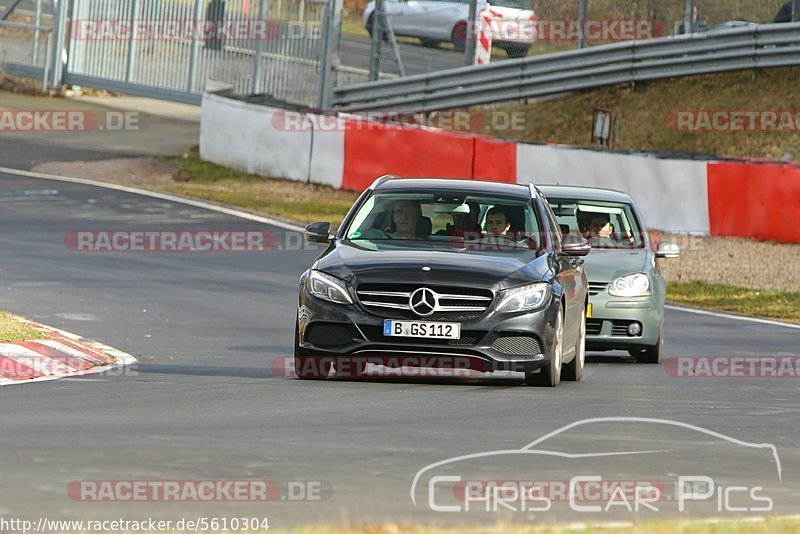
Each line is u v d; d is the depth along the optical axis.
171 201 91.62
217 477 22.03
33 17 140.12
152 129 127.50
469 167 94.94
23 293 54.94
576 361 39.69
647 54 111.75
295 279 65.25
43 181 96.81
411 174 97.56
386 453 25.16
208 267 67.50
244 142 108.56
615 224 49.66
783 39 105.69
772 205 85.06
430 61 122.12
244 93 125.62
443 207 39.12
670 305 66.19
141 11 132.62
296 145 104.62
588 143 109.88
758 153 103.19
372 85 118.19
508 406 32.66
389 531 17.73
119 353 41.12
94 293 56.31
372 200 39.53
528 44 119.19
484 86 114.75
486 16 116.12
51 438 25.31
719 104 108.88
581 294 40.41
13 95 137.62
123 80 134.25
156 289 58.88
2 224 77.44
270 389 34.12
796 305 66.25
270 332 48.59
